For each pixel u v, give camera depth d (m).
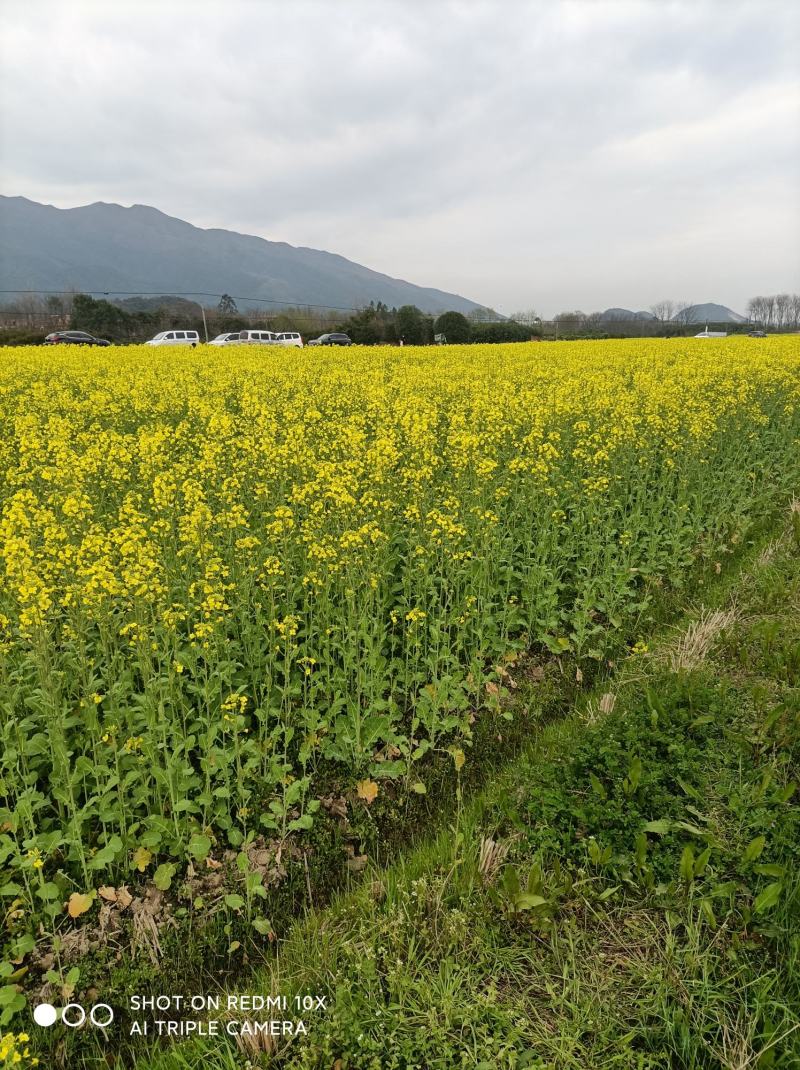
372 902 3.66
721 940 3.37
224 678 4.75
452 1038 2.97
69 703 4.71
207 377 16.17
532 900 3.47
